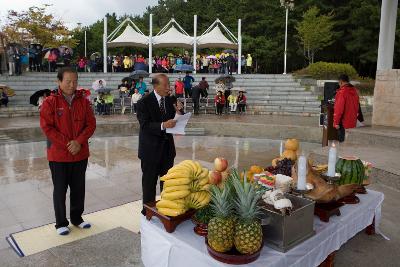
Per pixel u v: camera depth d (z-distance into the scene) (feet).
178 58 85.35
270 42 109.19
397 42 81.41
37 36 99.91
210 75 74.08
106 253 11.16
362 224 11.38
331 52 100.37
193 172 9.24
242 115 55.77
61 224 13.65
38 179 21.70
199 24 156.97
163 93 13.50
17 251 12.37
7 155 28.81
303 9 99.40
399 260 11.41
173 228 8.95
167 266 8.81
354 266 11.06
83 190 13.99
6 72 68.74
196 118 50.29
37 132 38.47
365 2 84.89
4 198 18.22
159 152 13.41
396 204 16.57
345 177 11.69
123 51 149.59
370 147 25.72
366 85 66.23
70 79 12.87
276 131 40.40
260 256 7.79
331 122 28.99
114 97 61.82
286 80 70.95
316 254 8.91
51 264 10.52
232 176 8.66
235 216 7.71
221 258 7.52
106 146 32.78
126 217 15.37
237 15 126.41
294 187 9.93
